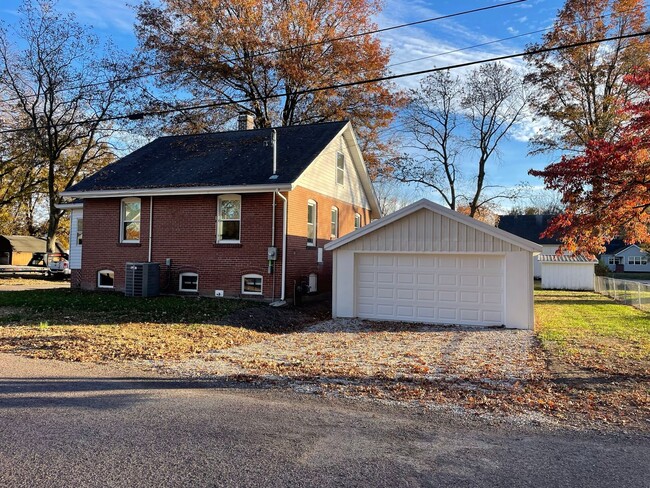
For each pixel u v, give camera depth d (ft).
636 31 80.18
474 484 12.46
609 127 79.66
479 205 117.80
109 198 60.59
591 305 67.00
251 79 95.45
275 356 30.04
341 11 96.89
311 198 59.31
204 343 33.17
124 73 96.12
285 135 65.67
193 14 90.79
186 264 56.49
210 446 14.70
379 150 105.40
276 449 14.58
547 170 30.83
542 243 145.48
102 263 60.95
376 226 47.65
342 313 49.78
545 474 13.12
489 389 22.48
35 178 119.24
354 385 22.91
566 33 85.30
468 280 45.52
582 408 19.58
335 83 96.48
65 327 36.83
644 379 24.38
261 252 53.26
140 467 13.12
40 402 19.07
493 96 109.70
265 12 92.68
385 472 13.10
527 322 42.78
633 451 14.96
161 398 19.97
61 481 12.23
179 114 97.09
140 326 38.11
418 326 44.60
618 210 29.73
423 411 19.02
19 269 123.54
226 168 57.67
